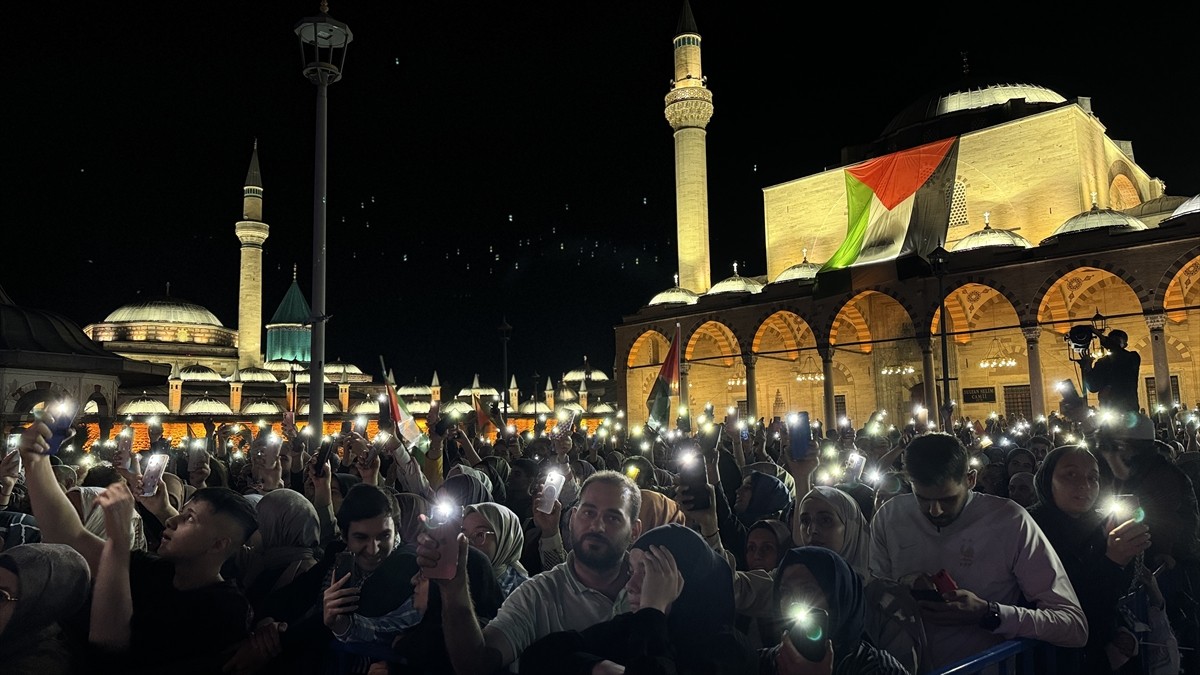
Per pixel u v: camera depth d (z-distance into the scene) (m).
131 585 4.04
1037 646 4.37
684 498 5.82
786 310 45.41
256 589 5.25
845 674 3.56
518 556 5.35
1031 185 47.03
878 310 49.03
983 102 53.94
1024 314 37.69
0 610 3.33
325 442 7.27
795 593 3.64
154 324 82.31
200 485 8.58
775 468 9.02
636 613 3.29
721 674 3.24
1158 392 34.06
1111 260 35.59
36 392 32.16
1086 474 5.28
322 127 20.83
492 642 3.71
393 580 4.59
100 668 3.70
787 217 57.28
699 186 55.97
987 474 9.00
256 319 73.88
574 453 13.76
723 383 55.12
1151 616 5.68
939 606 4.11
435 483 9.17
